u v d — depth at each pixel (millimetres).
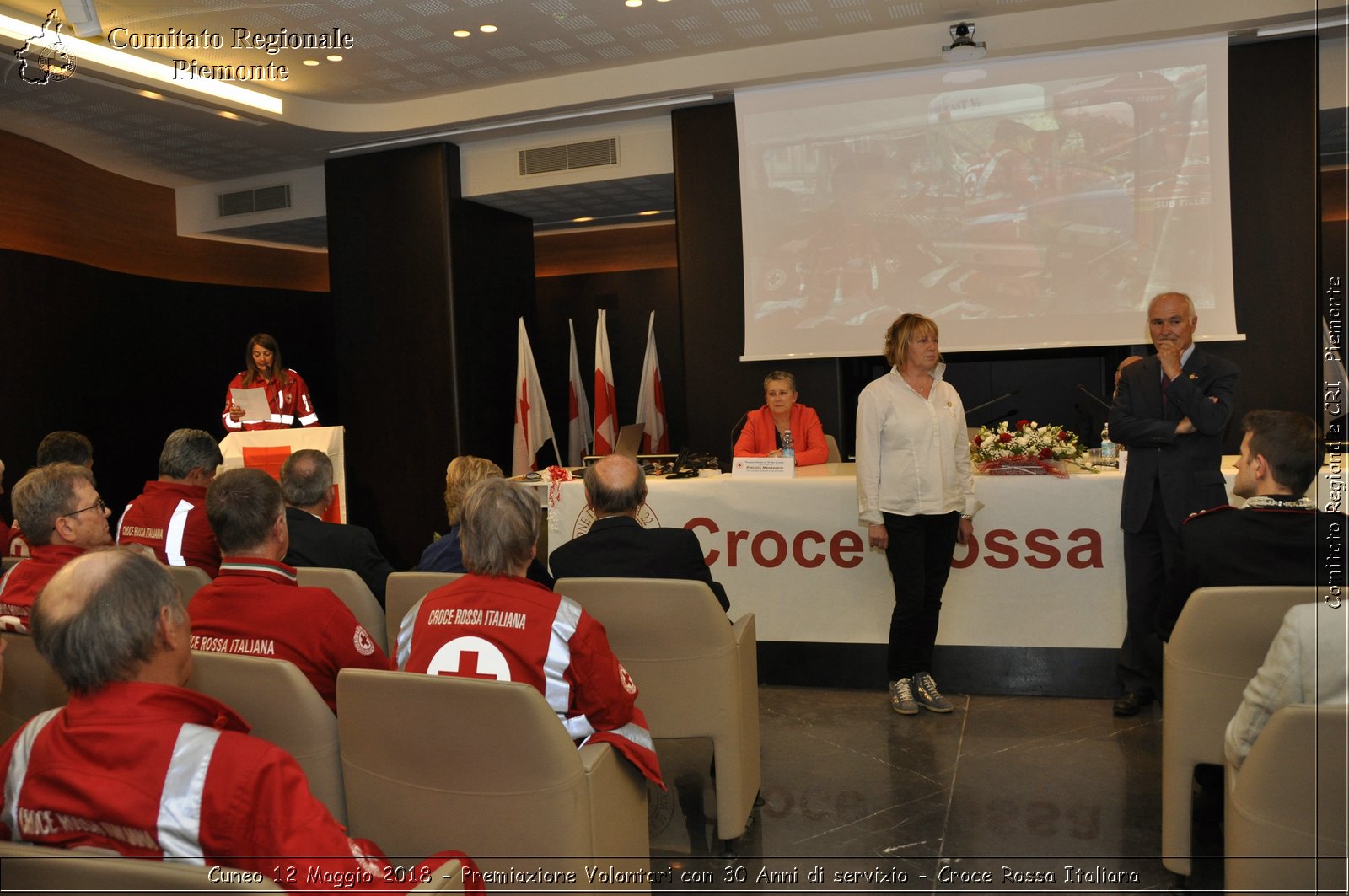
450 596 2020
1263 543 2477
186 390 8820
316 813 1229
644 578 2559
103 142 7156
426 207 7434
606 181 7270
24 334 6855
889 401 3662
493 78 6551
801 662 4184
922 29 5879
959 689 4031
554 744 1691
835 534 4098
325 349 10547
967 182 6117
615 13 5488
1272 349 5754
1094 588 3846
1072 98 5902
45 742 1273
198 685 1882
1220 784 2855
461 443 7473
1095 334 5949
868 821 2850
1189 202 5746
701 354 6812
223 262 9328
